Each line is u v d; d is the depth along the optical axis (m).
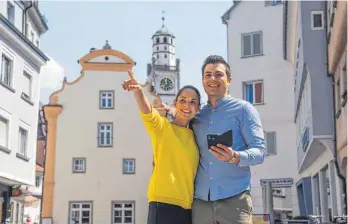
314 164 20.52
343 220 10.80
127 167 38.81
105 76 40.09
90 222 37.84
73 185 38.28
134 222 37.88
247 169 3.31
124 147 39.03
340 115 13.61
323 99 15.34
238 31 27.97
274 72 26.94
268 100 26.86
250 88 27.48
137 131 39.34
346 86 12.96
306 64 15.65
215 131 3.31
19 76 23.58
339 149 14.21
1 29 21.42
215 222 3.23
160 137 3.34
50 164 38.44
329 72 15.34
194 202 3.31
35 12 27.77
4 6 23.27
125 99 39.69
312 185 21.48
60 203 37.94
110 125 39.41
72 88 39.78
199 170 3.33
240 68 27.67
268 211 25.92
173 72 124.50
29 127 24.80
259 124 3.29
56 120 39.22
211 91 3.39
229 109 3.34
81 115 39.47
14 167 22.69
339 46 12.73
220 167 3.24
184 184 3.29
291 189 25.86
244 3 28.02
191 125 3.46
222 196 3.21
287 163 26.09
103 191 38.31
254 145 3.20
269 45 27.17
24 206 43.75
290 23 23.11
